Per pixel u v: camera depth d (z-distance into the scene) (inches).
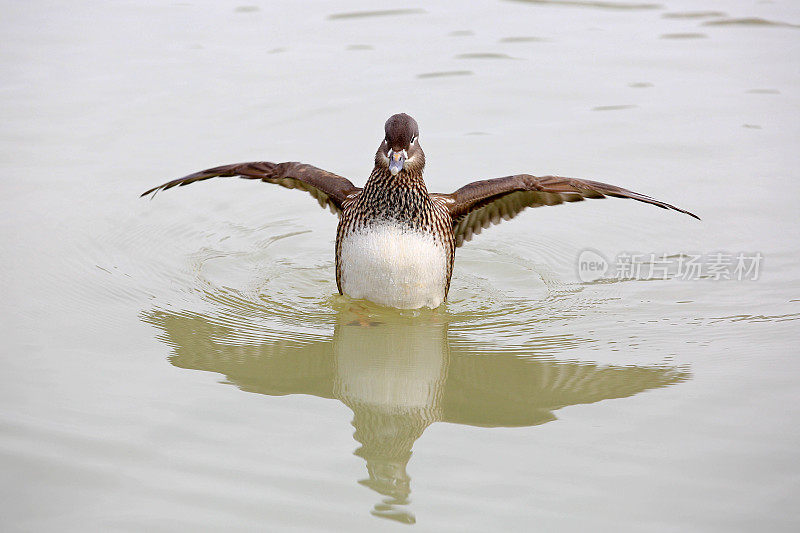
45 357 443.2
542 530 329.4
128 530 327.9
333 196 508.4
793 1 899.4
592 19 871.1
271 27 844.6
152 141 659.4
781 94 724.7
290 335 477.7
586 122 694.5
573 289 534.3
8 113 683.4
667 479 357.7
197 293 520.1
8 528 327.9
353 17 871.7
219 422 395.5
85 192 605.6
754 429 389.7
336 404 414.6
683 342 468.4
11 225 567.2
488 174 626.8
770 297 512.7
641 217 612.1
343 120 691.4
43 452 369.4
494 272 557.9
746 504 343.3
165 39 811.4
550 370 444.1
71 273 528.4
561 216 625.0
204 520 333.4
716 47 805.9
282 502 343.9
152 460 367.2
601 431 392.2
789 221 583.2
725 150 657.0
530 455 375.6
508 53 798.5
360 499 346.0
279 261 567.2
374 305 498.6
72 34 814.5
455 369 446.9
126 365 440.1
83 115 687.1
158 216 601.3
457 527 330.6
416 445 383.2
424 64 777.6
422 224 468.8
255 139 663.1
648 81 749.9
